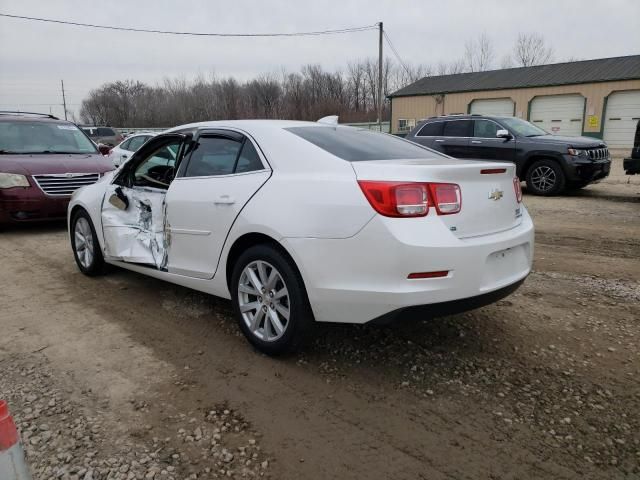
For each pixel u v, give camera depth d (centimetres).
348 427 274
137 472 239
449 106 3228
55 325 411
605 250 630
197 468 243
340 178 305
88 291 493
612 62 2831
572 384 314
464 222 301
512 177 345
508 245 319
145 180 450
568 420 278
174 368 338
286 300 334
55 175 761
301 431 271
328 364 341
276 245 331
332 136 368
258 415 285
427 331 388
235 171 368
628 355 350
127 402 298
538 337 378
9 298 475
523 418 280
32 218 753
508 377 323
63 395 305
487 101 3081
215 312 434
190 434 268
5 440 150
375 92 5025
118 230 472
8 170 739
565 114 2811
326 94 5606
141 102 6169
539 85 2847
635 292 473
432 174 292
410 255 280
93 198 505
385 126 3747
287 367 338
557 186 1060
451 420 279
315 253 304
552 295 466
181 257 405
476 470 242
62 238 734
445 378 322
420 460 248
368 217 288
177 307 447
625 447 257
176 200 401
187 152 411
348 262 295
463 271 291
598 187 1219
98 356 356
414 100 3378
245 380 322
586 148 1041
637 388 309
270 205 328
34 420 279
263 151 354
